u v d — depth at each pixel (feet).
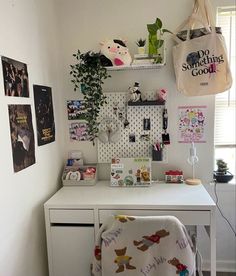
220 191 7.25
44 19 6.31
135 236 4.85
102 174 7.47
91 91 6.74
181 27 6.63
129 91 6.96
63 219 5.77
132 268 4.85
